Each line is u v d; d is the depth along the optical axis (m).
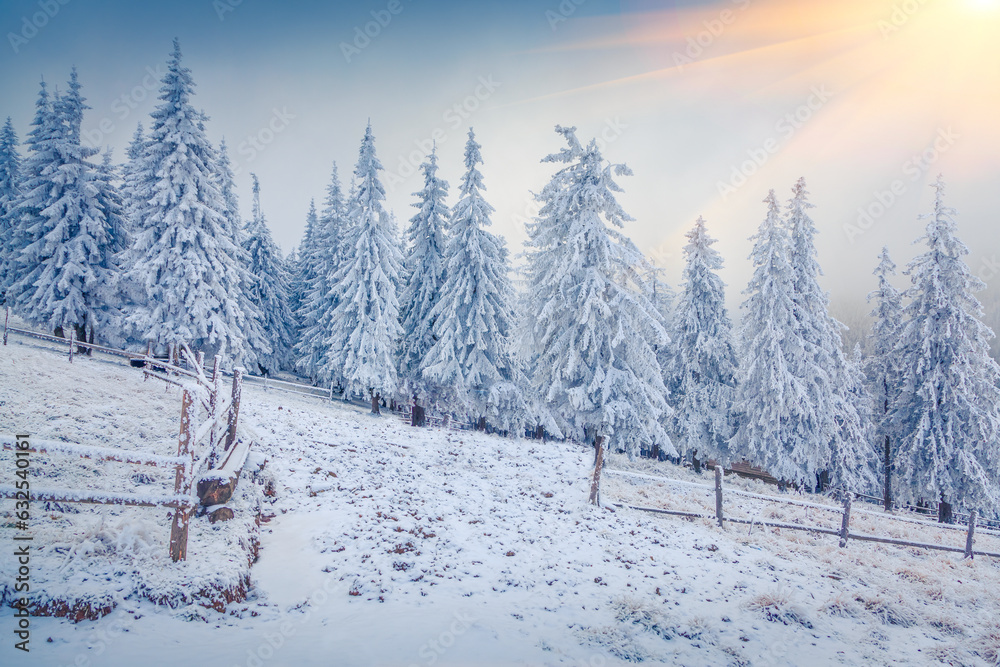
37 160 24.95
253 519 8.02
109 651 4.17
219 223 25.39
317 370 36.69
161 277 23.33
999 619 7.98
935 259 22.20
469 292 23.81
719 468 12.20
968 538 12.19
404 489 11.65
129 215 25.69
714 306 26.31
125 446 9.43
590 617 6.70
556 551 9.18
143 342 25.55
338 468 12.41
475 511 10.89
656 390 17.94
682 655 5.87
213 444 8.02
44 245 24.97
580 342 17.61
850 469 24.88
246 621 5.41
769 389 22.58
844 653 6.31
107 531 5.68
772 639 6.52
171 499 5.54
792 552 10.70
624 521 11.66
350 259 27.73
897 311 26.58
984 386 21.00
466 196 24.06
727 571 9.02
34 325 25.83
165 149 23.45
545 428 27.12
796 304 23.42
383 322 25.80
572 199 17.78
